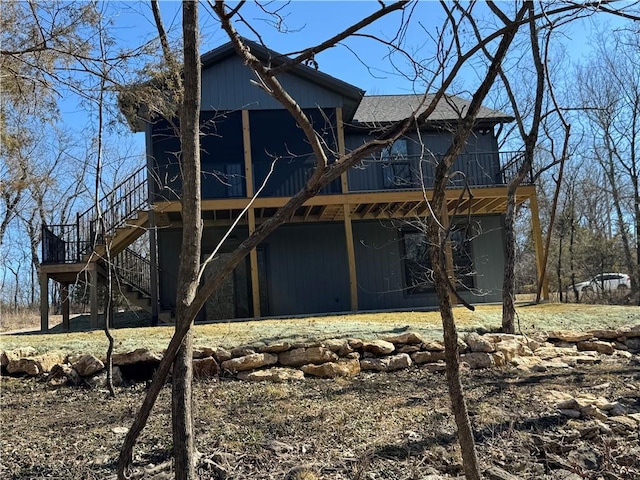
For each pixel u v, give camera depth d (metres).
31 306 33.50
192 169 3.26
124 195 12.39
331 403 6.28
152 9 5.01
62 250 13.04
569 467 4.57
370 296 15.00
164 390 6.95
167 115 6.80
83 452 4.66
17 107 7.19
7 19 6.21
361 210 14.38
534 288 25.38
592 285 22.20
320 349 8.04
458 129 2.94
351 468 4.28
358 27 2.65
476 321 10.16
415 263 15.25
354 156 2.59
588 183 25.84
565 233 21.95
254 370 7.74
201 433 5.08
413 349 8.48
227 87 13.58
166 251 13.90
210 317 14.16
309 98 13.61
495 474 4.23
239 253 2.56
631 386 7.05
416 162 14.33
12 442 4.95
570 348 9.35
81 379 7.30
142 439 4.94
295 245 14.95
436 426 5.35
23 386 7.12
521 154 13.72
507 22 7.53
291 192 13.62
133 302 13.51
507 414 5.76
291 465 4.31
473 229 13.95
